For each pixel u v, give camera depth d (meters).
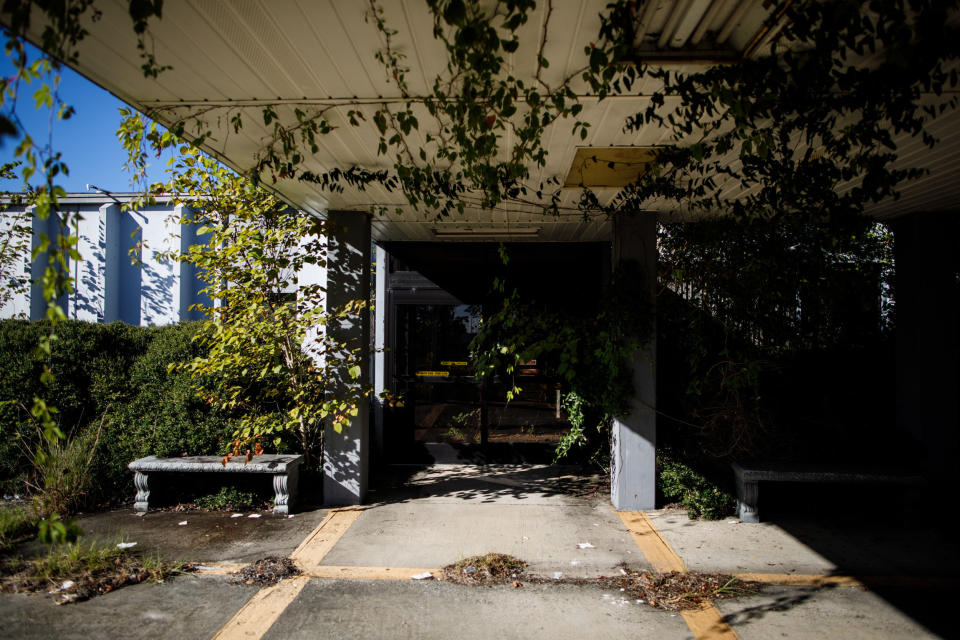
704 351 5.18
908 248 5.25
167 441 5.30
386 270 6.85
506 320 5.21
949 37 2.19
